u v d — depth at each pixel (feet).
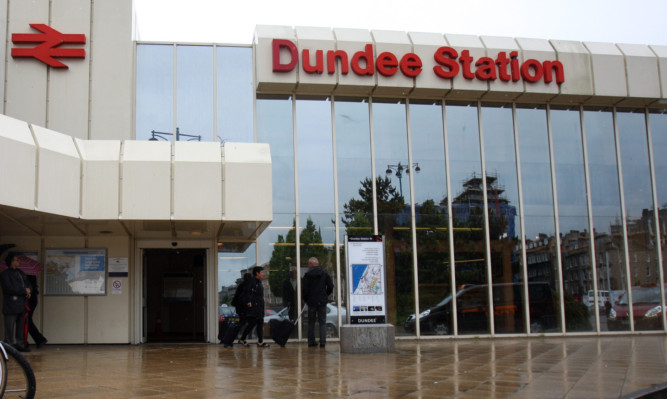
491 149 51.37
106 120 43.86
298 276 46.93
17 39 43.21
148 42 46.62
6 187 31.83
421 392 23.21
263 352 38.06
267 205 38.75
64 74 43.83
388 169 49.42
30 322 40.14
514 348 40.91
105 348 40.75
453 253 49.42
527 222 51.08
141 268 44.91
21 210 33.42
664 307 52.26
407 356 35.86
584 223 52.03
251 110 47.44
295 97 48.67
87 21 44.62
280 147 48.01
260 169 39.04
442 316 48.65
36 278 40.65
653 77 51.80
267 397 21.84
